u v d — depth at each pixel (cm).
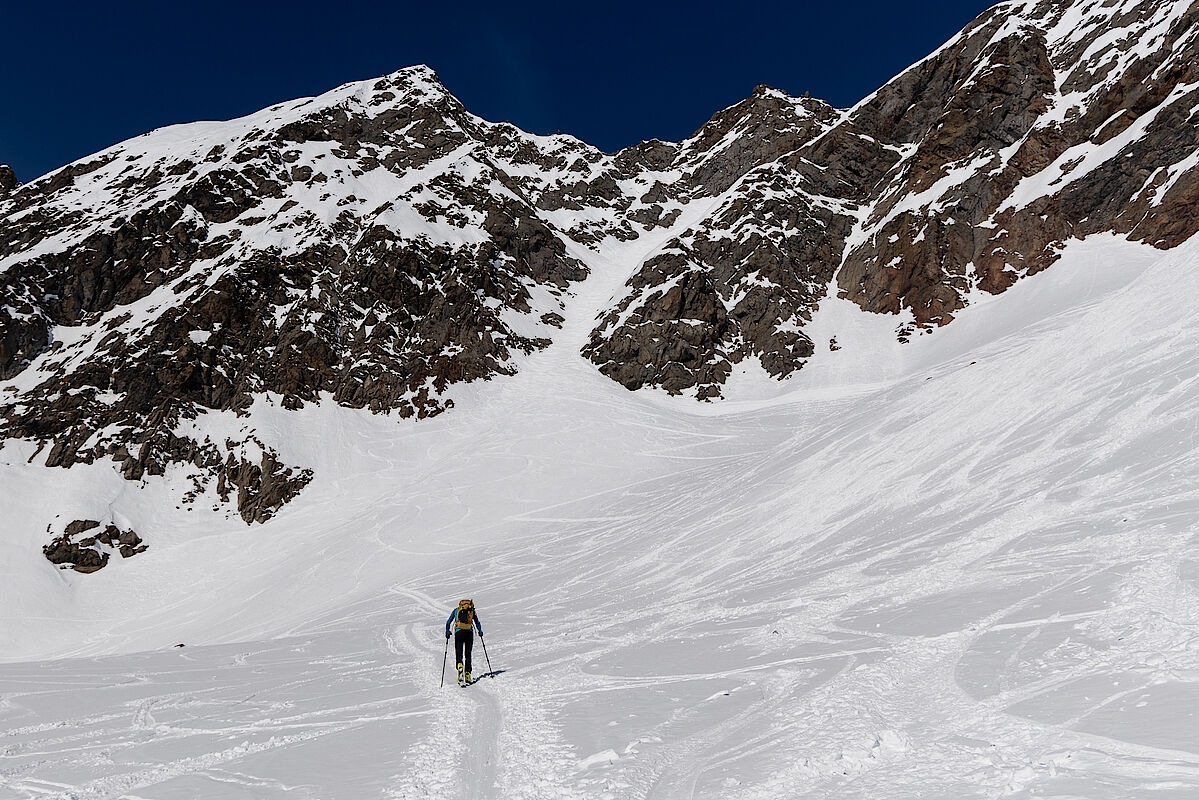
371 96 12875
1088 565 1122
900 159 9531
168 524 5684
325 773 775
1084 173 6725
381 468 6200
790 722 724
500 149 12781
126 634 4456
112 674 1839
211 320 7288
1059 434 2081
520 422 6531
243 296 7556
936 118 9588
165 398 6538
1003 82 8206
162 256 8544
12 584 4884
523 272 9288
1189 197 5688
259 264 7938
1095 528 1332
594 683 1095
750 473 3762
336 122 11744
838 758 592
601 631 1686
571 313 8856
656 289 7931
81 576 5138
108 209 9881
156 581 5106
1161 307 2570
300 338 7306
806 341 7225
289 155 10644
